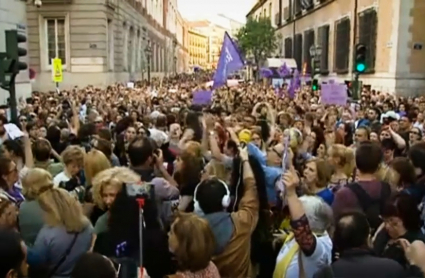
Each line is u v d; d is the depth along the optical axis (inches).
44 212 159.5
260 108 493.0
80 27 1462.8
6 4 872.9
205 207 161.3
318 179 213.9
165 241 157.2
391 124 402.3
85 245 157.8
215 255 156.5
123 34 1827.0
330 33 1533.0
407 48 991.0
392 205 159.3
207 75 3302.2
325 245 152.6
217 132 301.1
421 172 215.6
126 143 319.0
